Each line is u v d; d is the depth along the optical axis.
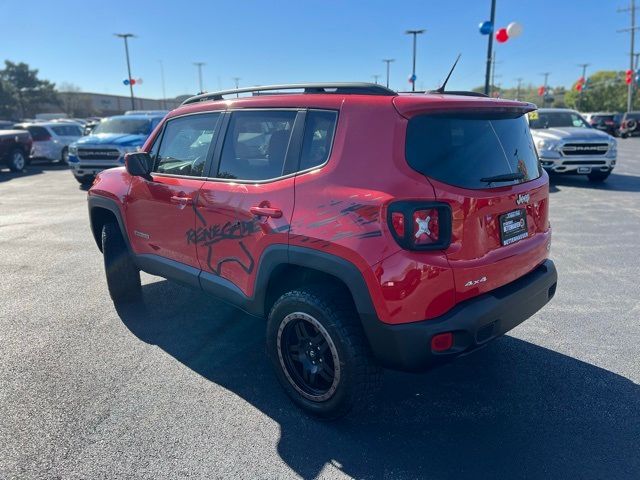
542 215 3.24
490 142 2.84
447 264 2.51
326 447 2.74
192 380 3.43
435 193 2.49
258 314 3.23
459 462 2.61
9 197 11.50
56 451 2.69
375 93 2.75
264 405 3.14
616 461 2.59
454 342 2.56
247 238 3.14
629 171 14.38
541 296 3.11
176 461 2.62
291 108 3.05
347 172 2.67
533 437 2.80
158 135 4.13
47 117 53.66
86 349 3.88
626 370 3.49
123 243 4.57
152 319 4.45
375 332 2.56
